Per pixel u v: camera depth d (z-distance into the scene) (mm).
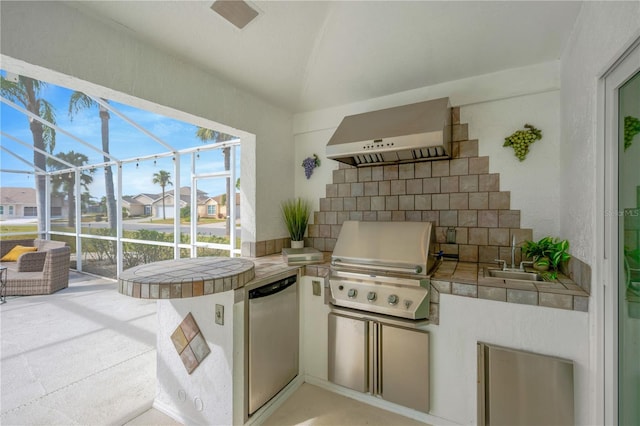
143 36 1701
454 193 2354
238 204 3998
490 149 2219
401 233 2076
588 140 1420
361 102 2727
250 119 2543
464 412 1708
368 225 2258
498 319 1606
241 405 1687
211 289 1500
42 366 2379
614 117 1230
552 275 1772
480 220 2258
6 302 4012
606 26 1209
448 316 1743
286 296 2076
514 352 1530
